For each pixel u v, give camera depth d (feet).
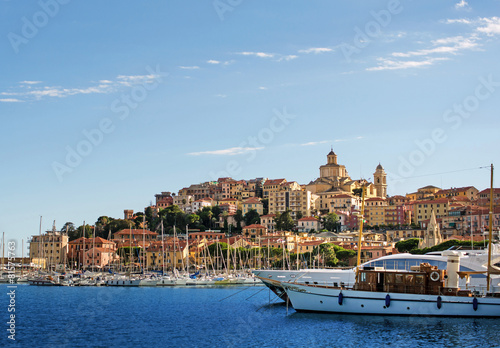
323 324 374.43
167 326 401.90
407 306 378.73
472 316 371.35
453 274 376.89
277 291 476.54
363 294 386.52
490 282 385.91
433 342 321.93
